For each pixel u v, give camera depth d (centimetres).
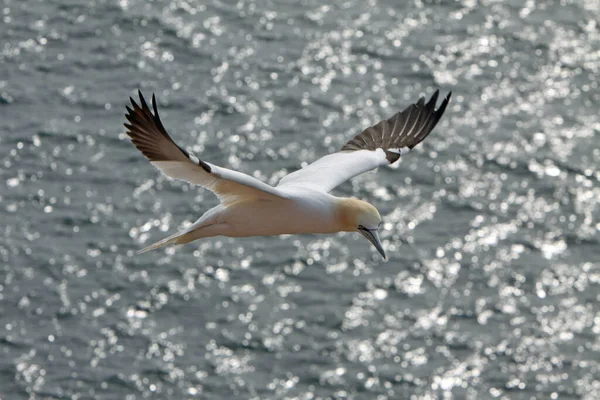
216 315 3316
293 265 3512
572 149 4044
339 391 3083
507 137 4097
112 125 4050
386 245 3609
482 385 3133
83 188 3756
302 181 1433
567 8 4862
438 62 4503
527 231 3684
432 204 3788
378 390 3097
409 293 3428
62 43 4488
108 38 4528
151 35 4553
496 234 3662
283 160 3903
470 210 3772
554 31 4706
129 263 3472
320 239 3625
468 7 4856
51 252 3488
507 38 4659
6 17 4619
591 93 4347
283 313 3328
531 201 3812
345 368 3152
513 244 3631
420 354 3225
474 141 4078
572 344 3259
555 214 3759
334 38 4606
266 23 4688
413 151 4019
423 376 3141
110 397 3050
